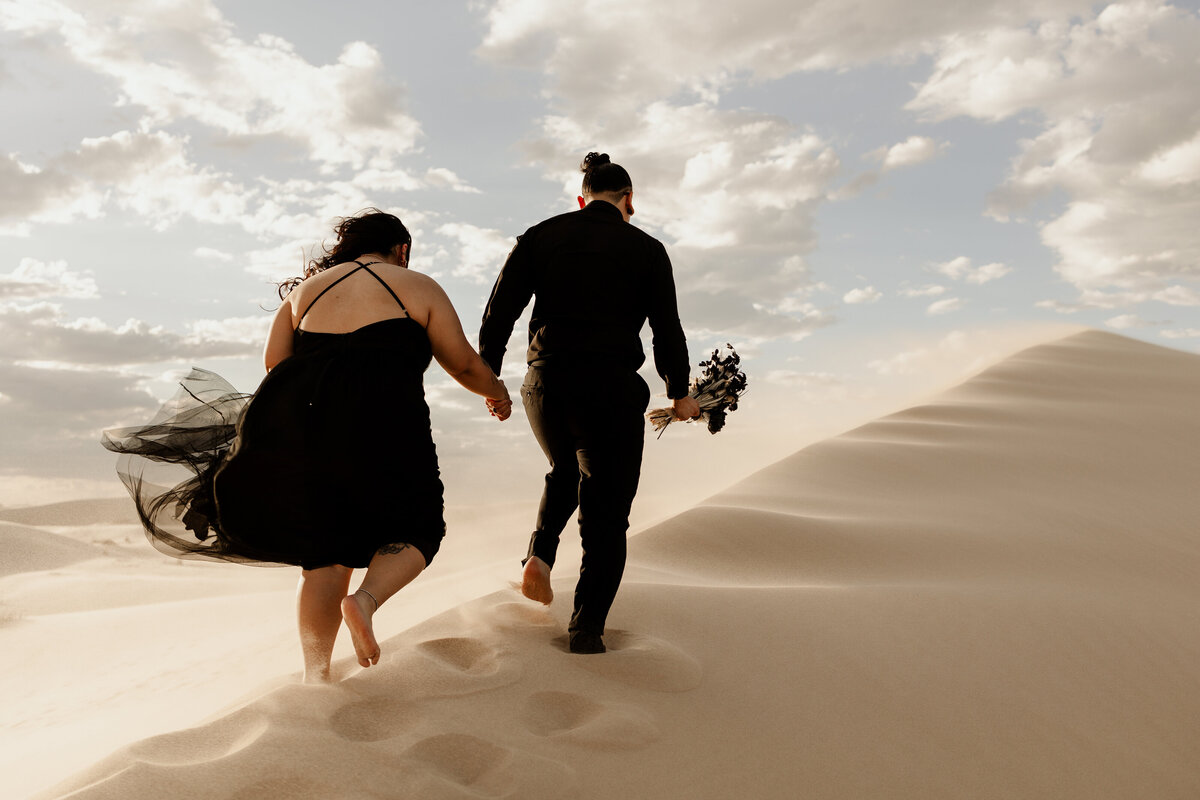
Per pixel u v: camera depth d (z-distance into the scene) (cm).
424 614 467
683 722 250
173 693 414
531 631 306
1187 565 630
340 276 279
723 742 243
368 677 247
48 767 289
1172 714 328
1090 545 651
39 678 498
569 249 313
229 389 294
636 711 249
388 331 269
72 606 894
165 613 717
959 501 772
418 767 203
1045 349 1689
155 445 276
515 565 662
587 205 333
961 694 308
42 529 1595
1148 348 1745
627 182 334
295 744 204
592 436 303
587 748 226
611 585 293
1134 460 991
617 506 302
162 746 204
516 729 231
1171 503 823
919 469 867
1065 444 1037
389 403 260
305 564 262
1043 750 281
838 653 322
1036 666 344
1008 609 411
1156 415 1223
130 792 180
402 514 258
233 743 211
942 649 346
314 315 273
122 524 1783
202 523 275
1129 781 277
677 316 327
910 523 654
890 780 243
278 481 254
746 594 381
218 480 260
